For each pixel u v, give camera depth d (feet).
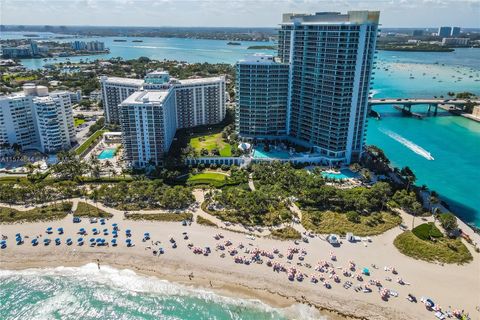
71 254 492.54
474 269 453.99
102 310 415.64
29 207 594.65
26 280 455.22
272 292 430.61
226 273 458.09
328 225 540.11
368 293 421.59
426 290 423.64
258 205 572.92
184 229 536.83
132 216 565.94
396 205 598.75
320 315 400.67
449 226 519.60
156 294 434.30
